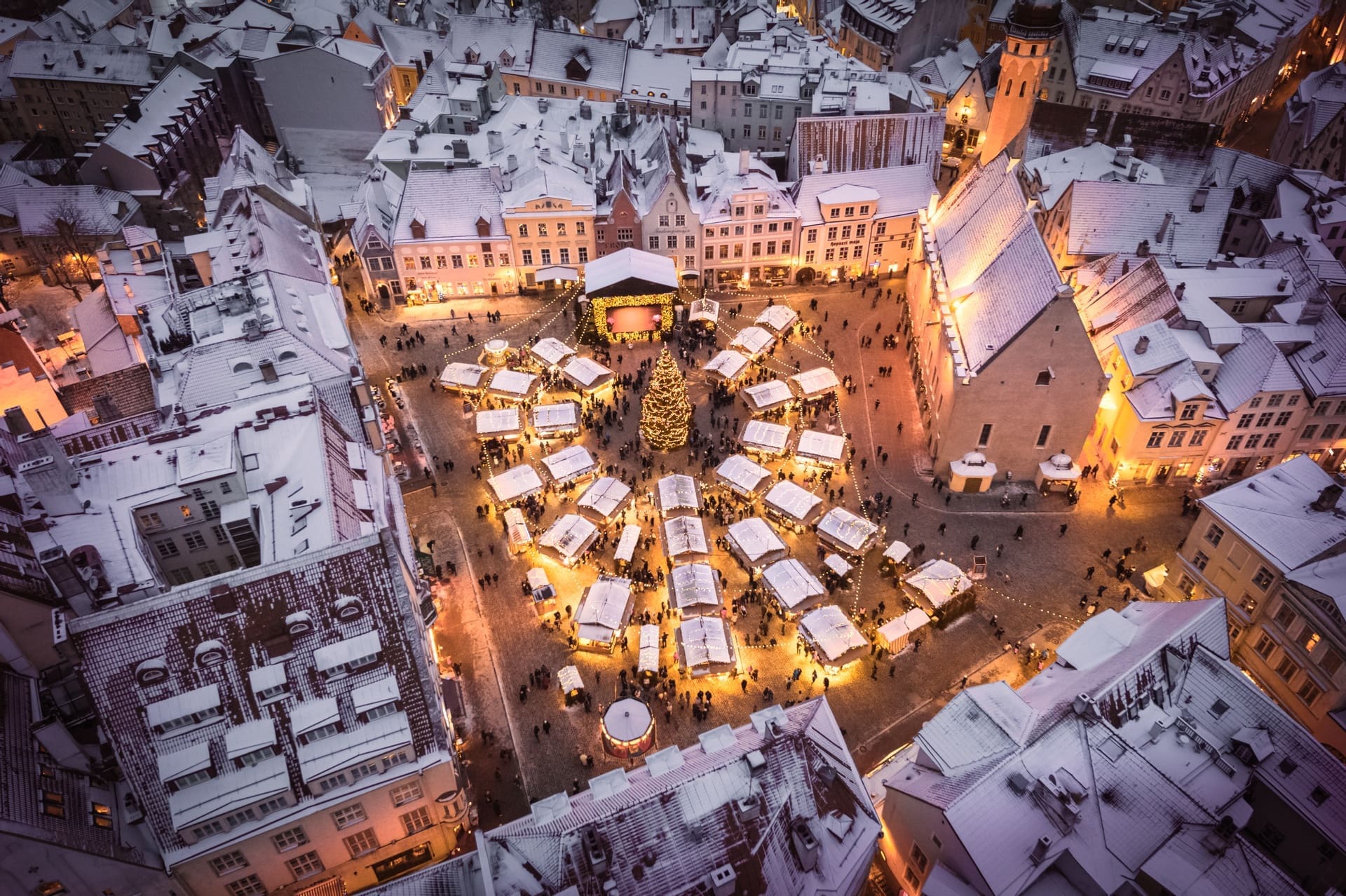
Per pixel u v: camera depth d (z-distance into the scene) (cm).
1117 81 13250
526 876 4116
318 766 4753
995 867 4297
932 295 9169
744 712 6384
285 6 16238
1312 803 4775
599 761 6100
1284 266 8800
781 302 10762
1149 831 4434
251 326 7575
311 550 5178
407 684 4959
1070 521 7850
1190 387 7494
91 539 5456
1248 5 14325
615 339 10006
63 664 4972
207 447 5909
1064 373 7481
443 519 7969
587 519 7662
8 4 16650
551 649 6850
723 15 15388
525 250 10612
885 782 5138
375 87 12912
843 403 9188
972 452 8056
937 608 6819
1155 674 5200
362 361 9844
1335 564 5791
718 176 10794
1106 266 9144
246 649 4762
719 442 8712
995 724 4809
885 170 10912
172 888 4766
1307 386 7444
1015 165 9269
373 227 10131
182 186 11956
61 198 11094
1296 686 5966
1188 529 7744
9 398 7194
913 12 14262
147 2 16862
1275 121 14625
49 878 4319
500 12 16425
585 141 11550
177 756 4628
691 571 7019
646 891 4084
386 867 5453
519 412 8606
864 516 7919
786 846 4306
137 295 8894
